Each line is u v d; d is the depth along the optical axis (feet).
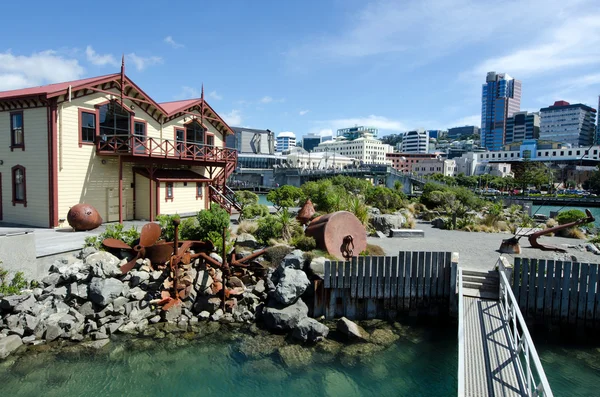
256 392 35.12
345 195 96.99
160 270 51.72
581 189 409.28
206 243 55.83
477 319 43.14
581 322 47.80
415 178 282.97
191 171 103.96
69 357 39.04
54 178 72.95
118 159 85.46
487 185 417.69
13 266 46.29
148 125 93.50
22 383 35.04
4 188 79.36
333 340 44.34
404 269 51.49
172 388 35.24
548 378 38.34
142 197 90.99
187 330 45.24
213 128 115.14
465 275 52.70
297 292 47.62
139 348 41.27
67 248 53.93
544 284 48.44
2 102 76.54
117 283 46.44
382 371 38.78
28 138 75.20
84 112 78.23
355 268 50.65
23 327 41.32
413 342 44.86
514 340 38.96
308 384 36.42
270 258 56.18
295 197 118.42
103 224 80.94
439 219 99.55
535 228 98.37
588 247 69.87
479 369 34.30
